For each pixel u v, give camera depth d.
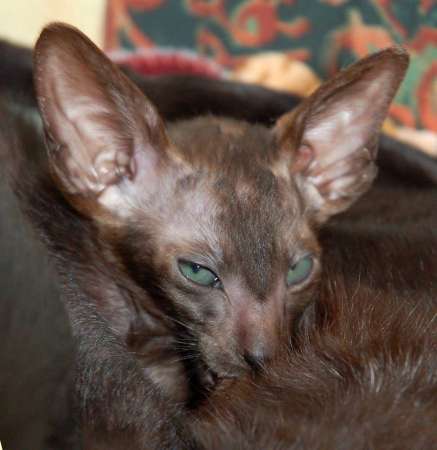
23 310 0.28
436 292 0.38
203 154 0.40
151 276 0.39
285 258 0.39
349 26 0.63
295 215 0.40
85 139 0.39
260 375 0.35
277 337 0.38
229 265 0.39
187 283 0.39
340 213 0.43
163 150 0.40
